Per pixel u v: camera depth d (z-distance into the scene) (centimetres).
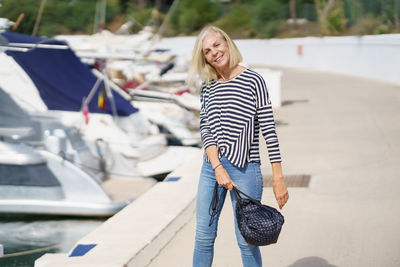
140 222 505
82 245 447
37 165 727
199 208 341
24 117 865
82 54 1088
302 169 768
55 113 934
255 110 326
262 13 3641
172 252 472
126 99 1035
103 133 945
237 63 328
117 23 3881
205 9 4369
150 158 942
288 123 1196
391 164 771
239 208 322
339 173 734
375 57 2159
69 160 741
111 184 823
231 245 478
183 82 1519
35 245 643
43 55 951
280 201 328
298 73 2639
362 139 974
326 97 1655
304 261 435
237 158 325
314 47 2847
